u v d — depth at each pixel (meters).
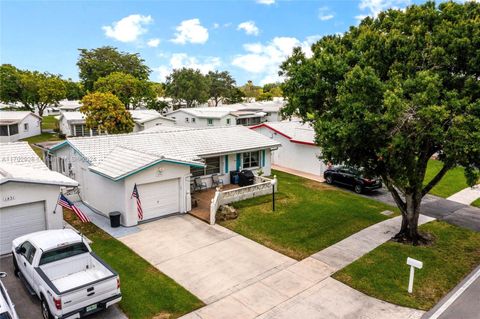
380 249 15.13
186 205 19.44
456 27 12.81
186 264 13.71
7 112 49.59
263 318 10.46
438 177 15.31
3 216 14.27
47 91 58.88
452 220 19.02
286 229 17.30
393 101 11.24
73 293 9.30
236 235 16.53
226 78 89.50
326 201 21.98
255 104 65.94
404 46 13.58
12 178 13.94
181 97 76.25
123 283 12.23
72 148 22.11
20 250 11.84
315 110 15.80
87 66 70.94
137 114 50.97
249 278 12.74
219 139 25.66
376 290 11.97
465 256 14.62
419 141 12.57
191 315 10.60
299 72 15.41
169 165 18.47
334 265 13.72
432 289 12.08
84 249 11.48
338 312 10.76
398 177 14.02
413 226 15.83
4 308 8.38
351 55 14.65
